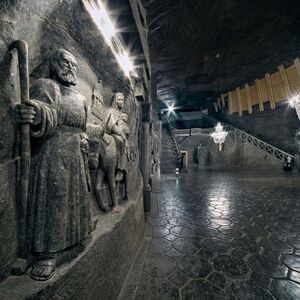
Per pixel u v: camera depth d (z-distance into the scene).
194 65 12.26
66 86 2.04
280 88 17.38
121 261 3.05
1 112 1.51
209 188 10.77
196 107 29.61
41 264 1.68
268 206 7.34
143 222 5.07
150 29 7.30
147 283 3.13
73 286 1.82
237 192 9.72
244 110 21.81
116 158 3.25
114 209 3.23
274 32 10.43
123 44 3.61
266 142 21.28
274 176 15.28
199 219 6.03
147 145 6.52
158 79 13.88
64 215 1.80
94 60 2.83
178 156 20.97
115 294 2.73
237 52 11.90
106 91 3.31
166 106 26.25
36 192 1.74
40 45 1.89
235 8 7.88
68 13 2.03
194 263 3.69
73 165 1.95
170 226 5.48
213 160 25.41
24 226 1.69
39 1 1.70
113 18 2.96
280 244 4.43
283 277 3.26
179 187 11.07
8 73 1.56
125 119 3.62
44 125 1.67
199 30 8.52
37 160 1.78
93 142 2.72
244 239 4.68
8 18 1.50
